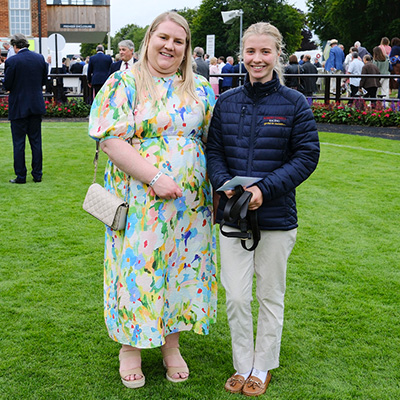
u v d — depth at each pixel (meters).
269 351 2.80
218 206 2.79
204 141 2.93
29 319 3.50
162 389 2.79
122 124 2.62
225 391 2.79
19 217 5.65
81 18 31.47
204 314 2.87
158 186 2.59
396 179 7.47
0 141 10.07
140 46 2.74
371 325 3.52
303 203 6.34
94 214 2.73
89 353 3.13
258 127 2.65
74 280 4.11
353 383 2.88
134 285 2.68
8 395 2.71
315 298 3.90
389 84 15.34
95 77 12.74
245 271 2.72
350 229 5.46
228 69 17.16
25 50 6.77
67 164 8.26
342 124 12.78
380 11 36.94
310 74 13.16
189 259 2.82
